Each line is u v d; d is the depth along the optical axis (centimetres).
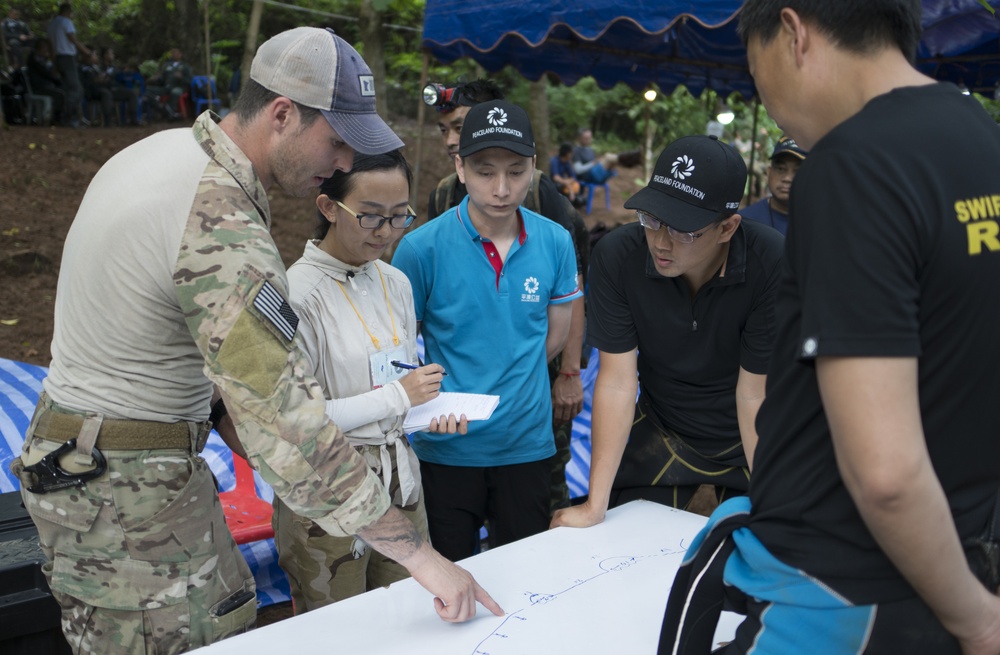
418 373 211
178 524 162
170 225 146
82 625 165
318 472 146
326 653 152
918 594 107
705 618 134
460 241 253
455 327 255
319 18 1520
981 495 110
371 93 162
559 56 614
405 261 254
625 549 195
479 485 262
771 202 375
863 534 108
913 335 95
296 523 209
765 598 119
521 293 256
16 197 798
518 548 194
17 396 356
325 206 207
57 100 1162
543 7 440
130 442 156
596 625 162
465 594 158
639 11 397
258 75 156
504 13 462
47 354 551
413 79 1516
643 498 245
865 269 95
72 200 825
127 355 154
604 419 217
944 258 98
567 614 166
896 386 94
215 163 151
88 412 155
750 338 215
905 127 100
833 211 98
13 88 1110
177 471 161
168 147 154
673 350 223
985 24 411
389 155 203
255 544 298
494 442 256
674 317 217
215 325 142
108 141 1070
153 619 162
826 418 110
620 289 219
